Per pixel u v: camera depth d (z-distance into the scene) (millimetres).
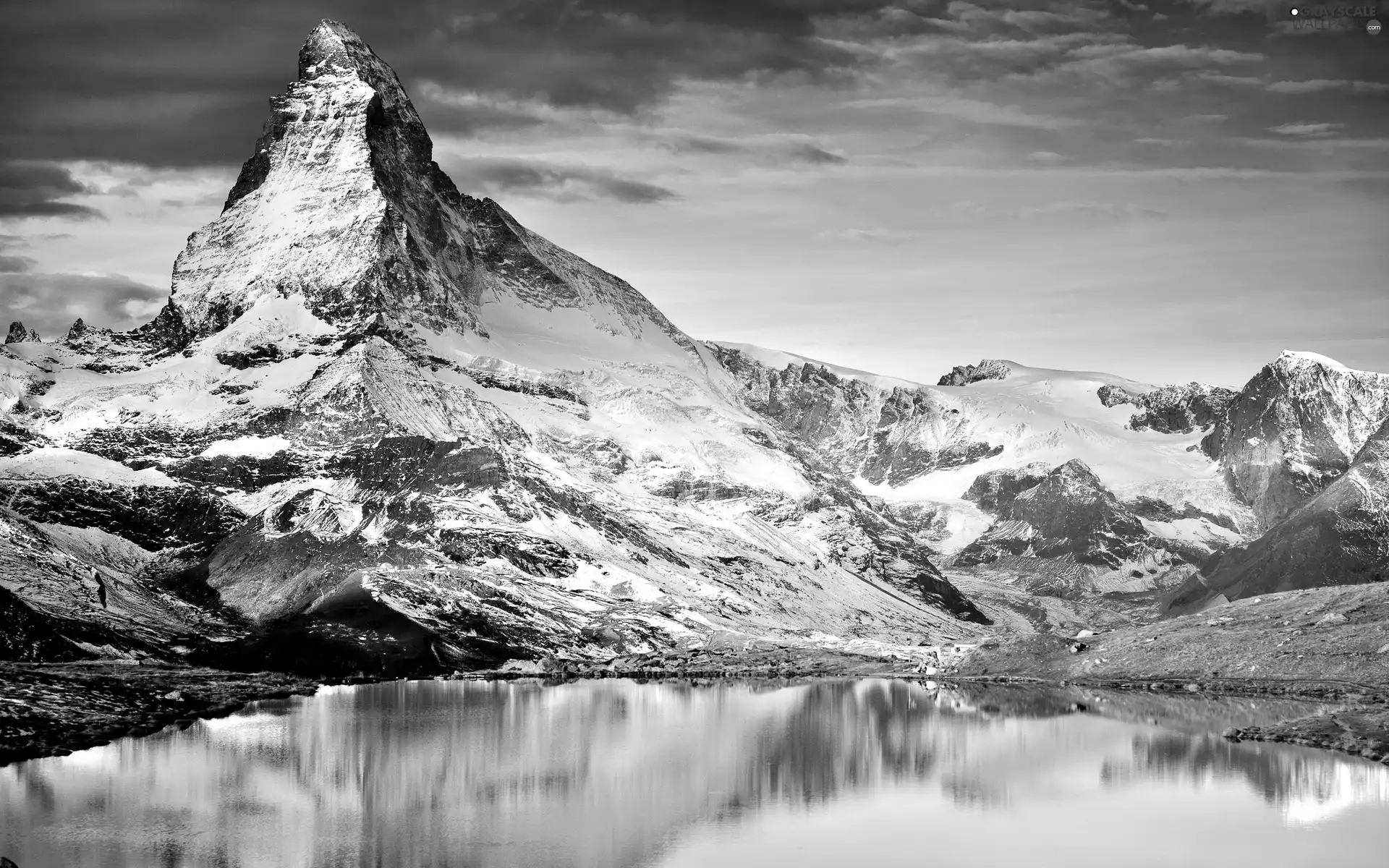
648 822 177125
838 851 165250
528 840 169250
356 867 157875
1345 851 162500
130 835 169125
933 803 186250
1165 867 158375
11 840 166625
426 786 195750
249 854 162375
